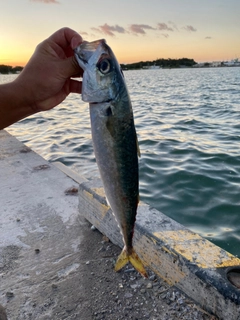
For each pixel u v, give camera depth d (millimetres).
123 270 494
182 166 1227
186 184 1062
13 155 1001
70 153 1515
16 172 873
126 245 362
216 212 885
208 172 1153
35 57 308
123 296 445
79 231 601
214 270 408
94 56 299
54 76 304
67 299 446
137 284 465
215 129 1906
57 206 692
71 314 422
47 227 618
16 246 563
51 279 485
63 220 639
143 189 1040
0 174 859
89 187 610
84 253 539
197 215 875
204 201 948
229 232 790
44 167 903
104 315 417
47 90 307
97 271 496
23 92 299
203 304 407
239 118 2273
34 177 839
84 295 452
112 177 315
